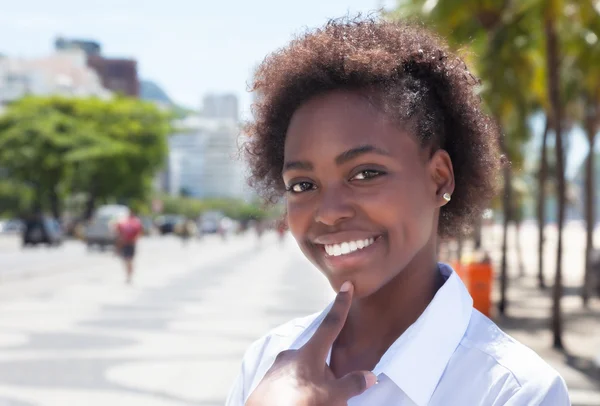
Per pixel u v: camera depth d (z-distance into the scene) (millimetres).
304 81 1301
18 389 7699
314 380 1032
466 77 1440
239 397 1546
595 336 11461
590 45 11344
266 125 1555
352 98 1272
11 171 55906
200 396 7441
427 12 10727
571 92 16062
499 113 12227
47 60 130250
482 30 11938
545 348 10328
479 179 1471
